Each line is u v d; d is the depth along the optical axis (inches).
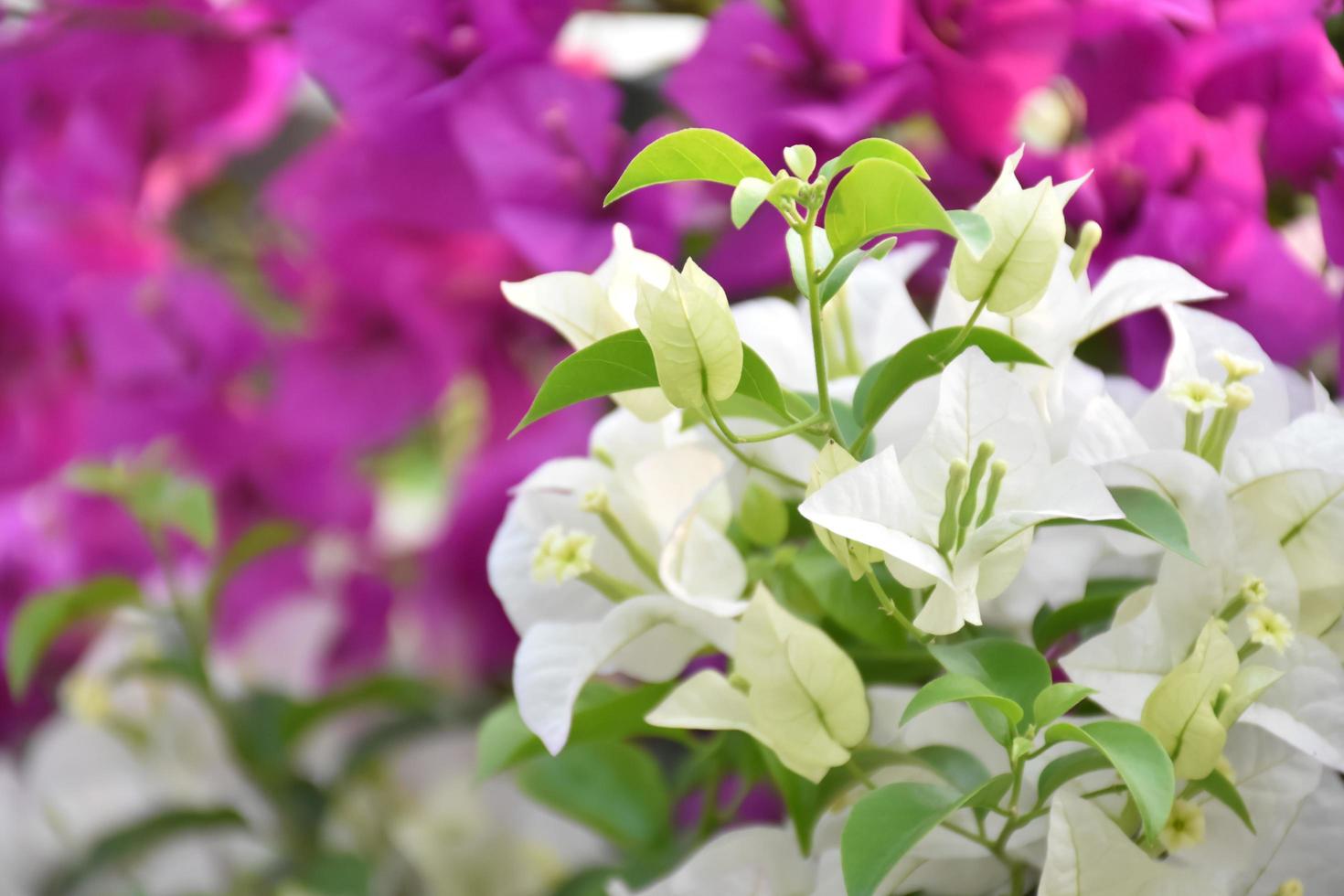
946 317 28.1
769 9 33.1
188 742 36.7
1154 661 27.6
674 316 26.2
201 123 37.2
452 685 35.2
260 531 34.5
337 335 35.5
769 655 27.2
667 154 26.6
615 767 32.6
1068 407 28.5
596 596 29.1
